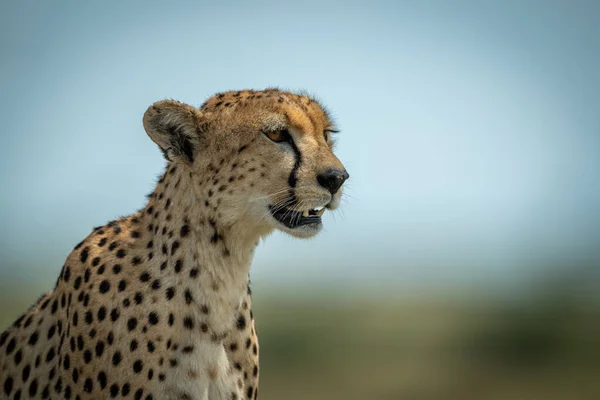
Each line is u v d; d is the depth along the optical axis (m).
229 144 10.38
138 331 9.95
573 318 35.91
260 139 10.41
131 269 10.24
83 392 10.16
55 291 10.96
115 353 9.94
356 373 29.11
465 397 27.03
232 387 10.41
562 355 32.09
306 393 27.09
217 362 10.27
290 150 10.48
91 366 10.09
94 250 10.59
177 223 10.27
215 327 10.27
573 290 40.94
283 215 10.55
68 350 10.31
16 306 34.06
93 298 10.20
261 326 38.38
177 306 10.12
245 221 10.38
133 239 10.49
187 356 10.11
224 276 10.34
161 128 10.41
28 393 10.76
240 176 10.34
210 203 10.27
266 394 27.34
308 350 32.94
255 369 10.84
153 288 10.09
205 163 10.41
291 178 10.41
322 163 10.47
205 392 10.19
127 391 9.90
